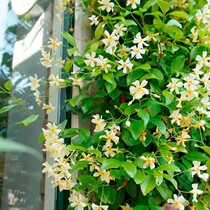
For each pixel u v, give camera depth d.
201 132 0.61
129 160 0.54
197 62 0.63
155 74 0.58
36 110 0.69
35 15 0.75
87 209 0.56
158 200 0.55
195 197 0.52
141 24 0.66
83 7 0.71
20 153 0.65
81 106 0.62
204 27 0.65
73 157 0.54
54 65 0.69
